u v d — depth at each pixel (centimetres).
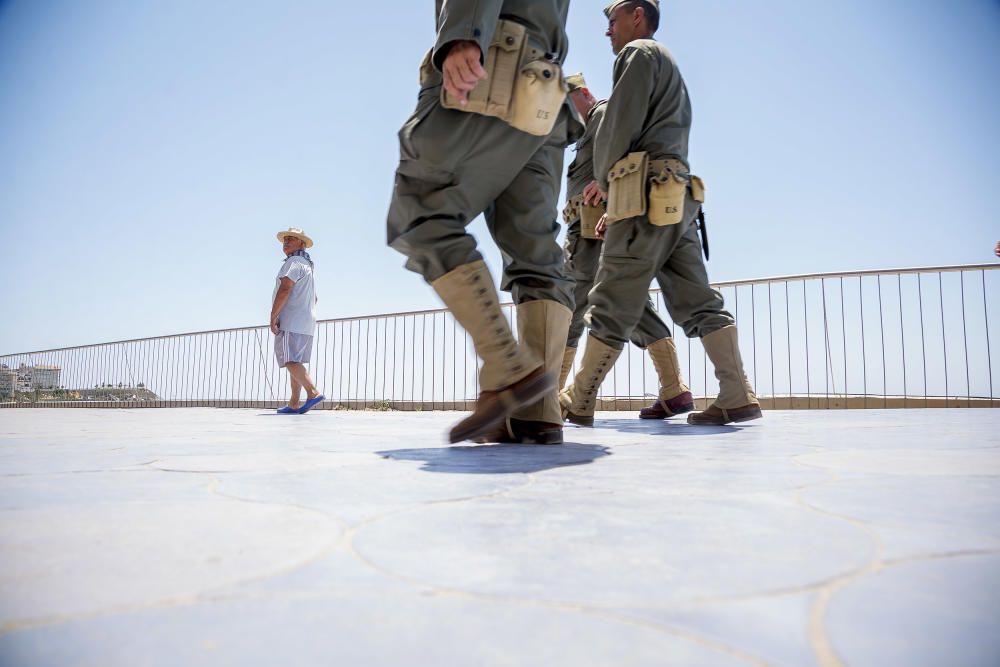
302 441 237
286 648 47
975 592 60
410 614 54
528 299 216
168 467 152
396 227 194
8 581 63
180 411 788
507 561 70
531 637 49
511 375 189
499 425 219
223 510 98
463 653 47
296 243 669
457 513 96
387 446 213
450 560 70
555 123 214
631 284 306
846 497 109
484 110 179
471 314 186
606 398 749
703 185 312
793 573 65
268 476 135
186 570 66
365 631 50
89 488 119
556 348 218
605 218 310
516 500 107
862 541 79
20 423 417
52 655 46
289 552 73
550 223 218
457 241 186
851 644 48
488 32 167
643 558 71
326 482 127
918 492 114
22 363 1356
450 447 206
